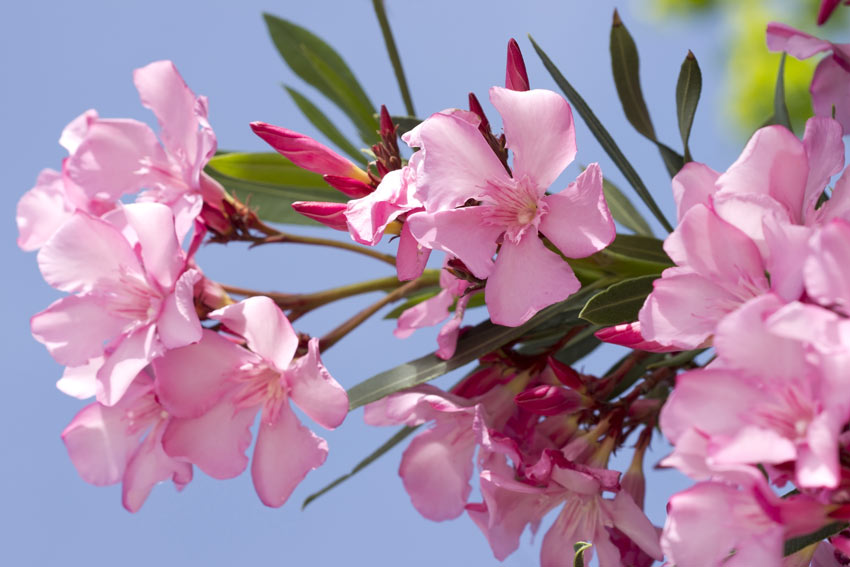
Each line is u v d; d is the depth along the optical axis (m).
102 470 0.74
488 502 0.73
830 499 0.65
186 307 0.72
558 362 0.74
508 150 0.72
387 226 0.72
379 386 0.74
